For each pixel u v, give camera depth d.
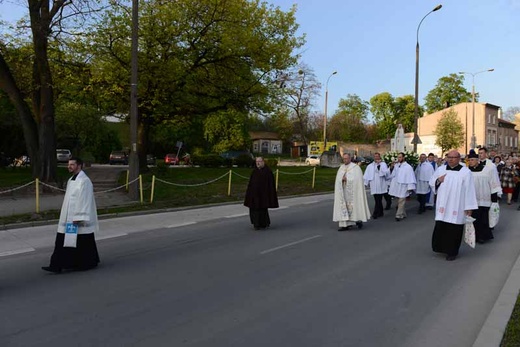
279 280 6.52
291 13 23.70
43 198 15.35
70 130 33.72
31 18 16.56
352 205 10.80
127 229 11.10
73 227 6.96
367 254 8.22
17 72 19.34
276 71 24.22
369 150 74.06
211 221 12.49
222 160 31.38
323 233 10.49
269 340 4.43
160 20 19.77
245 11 21.39
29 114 17.67
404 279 6.57
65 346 4.32
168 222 12.22
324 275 6.77
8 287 6.29
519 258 7.77
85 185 7.05
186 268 7.26
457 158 7.80
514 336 4.31
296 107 53.84
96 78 19.52
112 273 6.99
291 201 17.88
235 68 22.45
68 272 7.07
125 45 20.56
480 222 9.38
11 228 11.02
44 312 5.26
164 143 56.38
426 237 9.96
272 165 32.84
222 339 4.46
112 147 49.03
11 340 4.47
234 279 6.58
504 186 16.38
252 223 11.13
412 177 12.64
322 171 30.66
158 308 5.37
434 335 4.57
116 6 19.41
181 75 20.61
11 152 27.28
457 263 7.57
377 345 4.32
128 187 16.47
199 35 20.89
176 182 20.25
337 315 5.11
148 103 21.45
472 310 5.29
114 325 4.84
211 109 24.34
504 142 70.88
